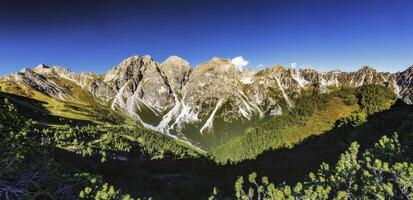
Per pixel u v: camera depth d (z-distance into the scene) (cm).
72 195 1888
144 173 12775
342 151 11400
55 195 1791
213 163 18925
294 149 16650
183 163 17750
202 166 16762
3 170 1583
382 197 2650
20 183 1673
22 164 1719
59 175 1875
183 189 11581
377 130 12056
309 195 2556
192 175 14750
